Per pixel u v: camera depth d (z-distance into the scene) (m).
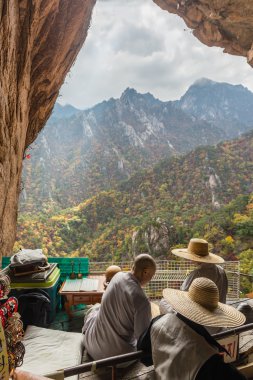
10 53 6.13
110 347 2.42
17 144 7.38
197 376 1.41
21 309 3.42
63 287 3.87
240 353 2.50
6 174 6.64
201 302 1.76
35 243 85.50
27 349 2.76
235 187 89.12
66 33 9.12
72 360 2.60
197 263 3.11
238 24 14.22
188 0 14.38
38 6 7.03
